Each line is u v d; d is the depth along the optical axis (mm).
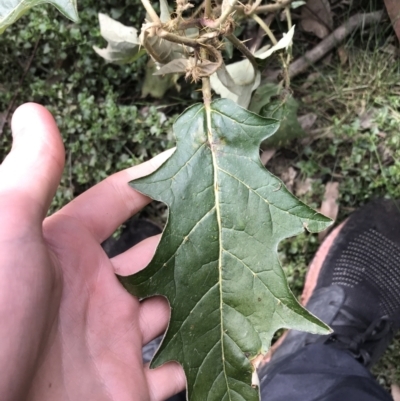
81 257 197
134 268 221
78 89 314
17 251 154
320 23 305
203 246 184
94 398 191
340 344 309
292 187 313
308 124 312
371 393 263
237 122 182
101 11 298
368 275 316
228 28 174
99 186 216
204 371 185
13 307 149
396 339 327
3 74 315
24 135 176
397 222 310
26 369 156
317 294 319
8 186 166
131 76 310
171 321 182
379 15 302
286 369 289
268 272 182
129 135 304
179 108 316
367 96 306
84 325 194
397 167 291
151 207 325
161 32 165
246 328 184
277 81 298
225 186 184
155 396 211
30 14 292
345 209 321
